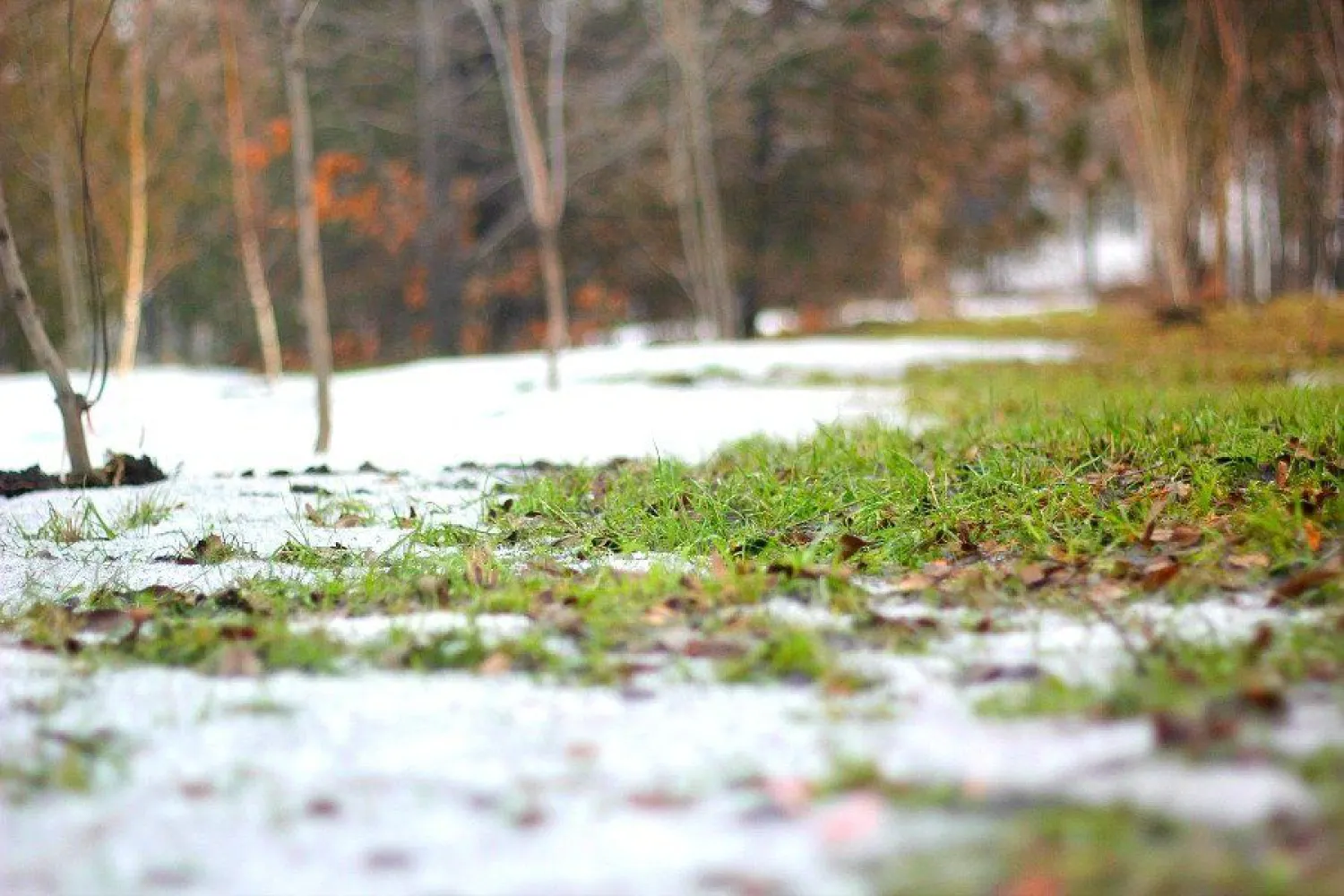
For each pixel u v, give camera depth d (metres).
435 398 14.90
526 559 6.00
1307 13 30.86
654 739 3.15
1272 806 2.48
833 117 34.59
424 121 31.98
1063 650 3.87
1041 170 38.06
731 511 6.70
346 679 3.85
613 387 14.36
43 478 8.58
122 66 20.20
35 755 3.14
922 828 2.48
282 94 31.56
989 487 6.60
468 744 3.15
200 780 2.92
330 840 2.56
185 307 38.72
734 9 31.92
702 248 34.41
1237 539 5.23
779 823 2.55
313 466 9.38
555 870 2.39
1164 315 24.73
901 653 3.95
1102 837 2.36
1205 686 3.31
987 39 35.66
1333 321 21.80
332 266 36.16
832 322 40.09
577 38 32.22
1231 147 30.95
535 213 15.70
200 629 4.33
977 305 55.28
